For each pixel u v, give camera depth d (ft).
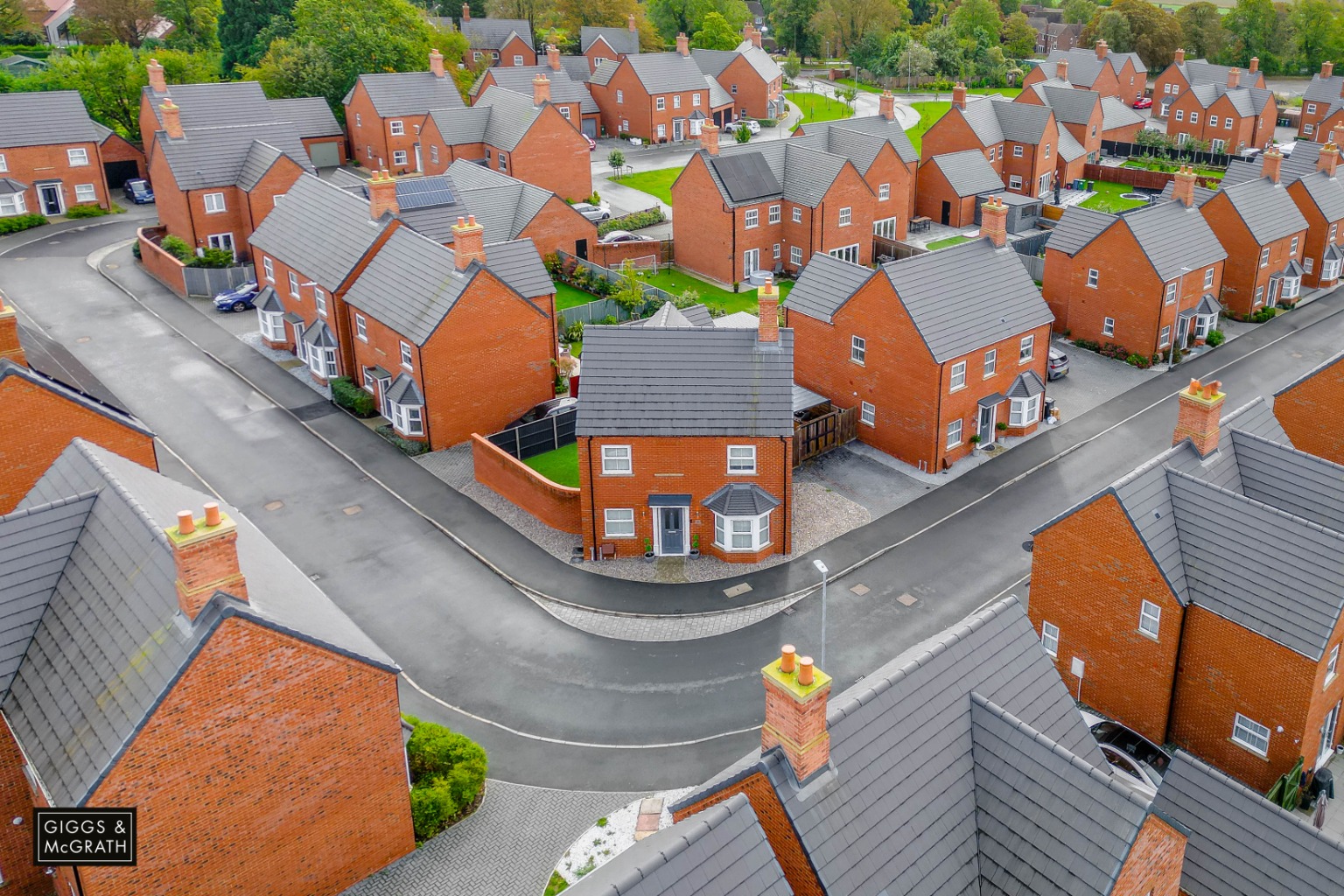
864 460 164.45
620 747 106.63
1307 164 245.86
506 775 102.99
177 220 239.71
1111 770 84.48
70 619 84.12
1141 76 445.78
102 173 267.59
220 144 240.53
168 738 73.61
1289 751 97.76
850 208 242.37
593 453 133.80
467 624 125.70
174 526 85.76
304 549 139.85
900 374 159.63
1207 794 79.15
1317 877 73.00
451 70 380.37
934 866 71.10
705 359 137.28
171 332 205.16
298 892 85.10
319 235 187.73
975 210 286.46
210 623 73.82
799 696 66.90
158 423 171.73
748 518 133.28
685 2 507.30
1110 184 328.29
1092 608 109.40
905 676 76.54
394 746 87.86
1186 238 200.64
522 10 473.67
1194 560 103.14
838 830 68.85
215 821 78.02
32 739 78.59
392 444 166.20
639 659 119.85
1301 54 514.27
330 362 182.91
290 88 335.67
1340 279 240.73
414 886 89.40
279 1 388.16
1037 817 72.23
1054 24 571.28
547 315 169.68
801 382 179.11
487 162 298.76
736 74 407.85
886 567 136.56
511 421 171.53
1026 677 83.10
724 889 63.72
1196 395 111.24
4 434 107.24
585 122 376.27
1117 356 201.87
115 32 410.11
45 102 261.03
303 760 81.82
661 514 137.39
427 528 144.56
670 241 251.80
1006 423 169.78
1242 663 99.14
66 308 214.28
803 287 175.83
